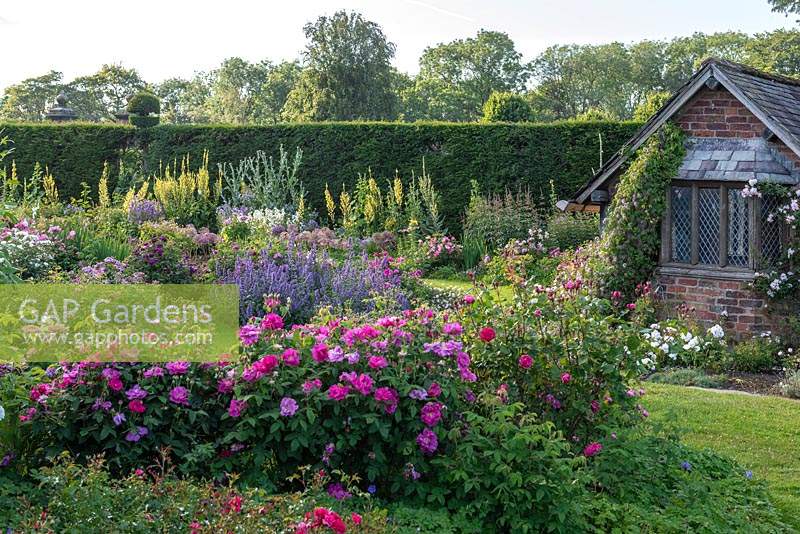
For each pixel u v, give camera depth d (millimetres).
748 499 5227
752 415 7434
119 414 4367
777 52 42312
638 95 62469
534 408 5398
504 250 15305
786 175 10227
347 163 19719
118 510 3537
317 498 4160
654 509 4801
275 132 20344
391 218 17688
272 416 4438
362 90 44250
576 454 5254
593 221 16750
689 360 9695
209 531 3322
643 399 7812
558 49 62094
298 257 10469
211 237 14266
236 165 20641
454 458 4543
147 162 21406
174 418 4547
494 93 25266
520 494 4320
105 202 17969
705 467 5727
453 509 4445
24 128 21516
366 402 4504
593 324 5422
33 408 4328
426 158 19062
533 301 5445
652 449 5309
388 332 4918
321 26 44344
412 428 4527
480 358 5391
